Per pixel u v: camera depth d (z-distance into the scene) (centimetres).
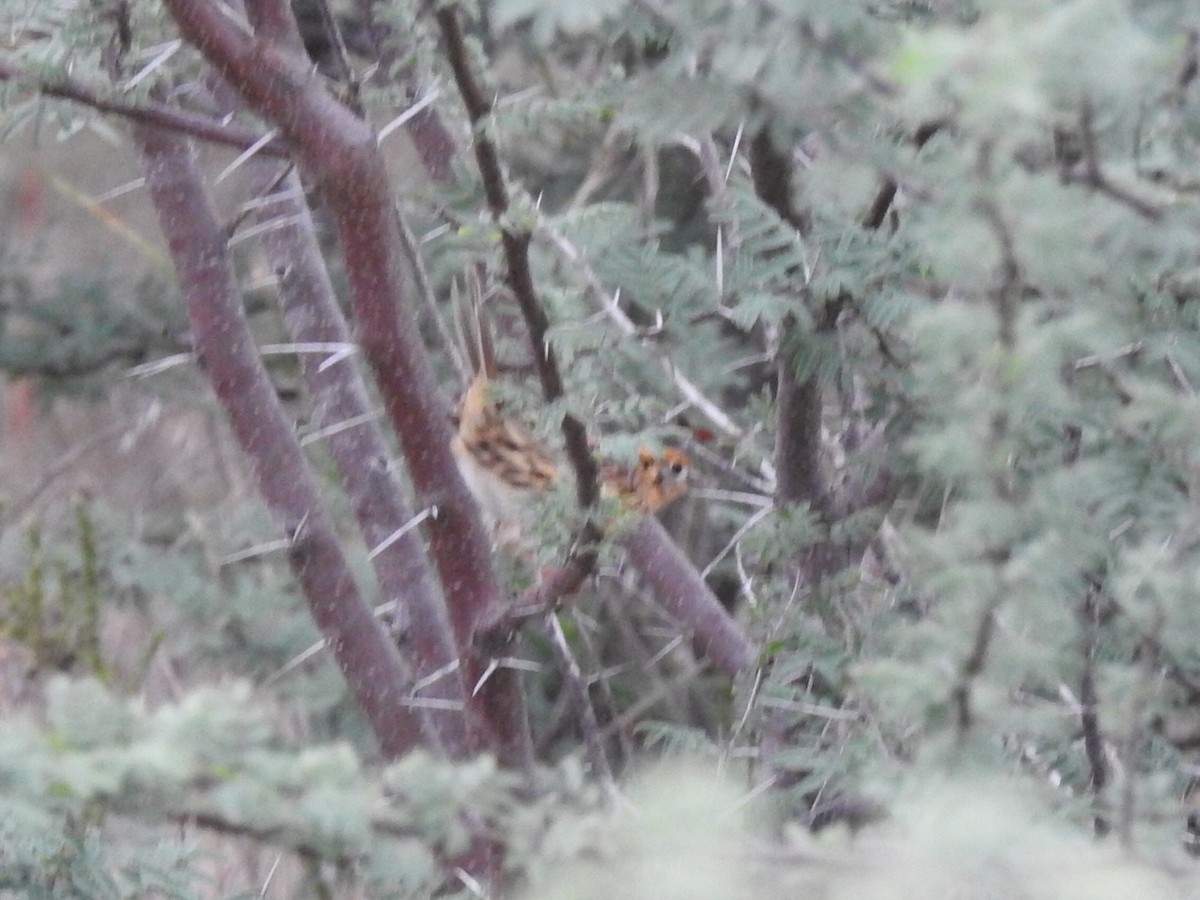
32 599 1080
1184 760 585
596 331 588
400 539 765
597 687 1180
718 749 641
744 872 383
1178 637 406
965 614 389
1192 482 416
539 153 1250
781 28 370
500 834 414
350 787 377
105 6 552
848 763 510
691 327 688
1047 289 378
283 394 1256
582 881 386
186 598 1130
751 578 773
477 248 562
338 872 517
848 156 415
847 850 388
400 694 723
